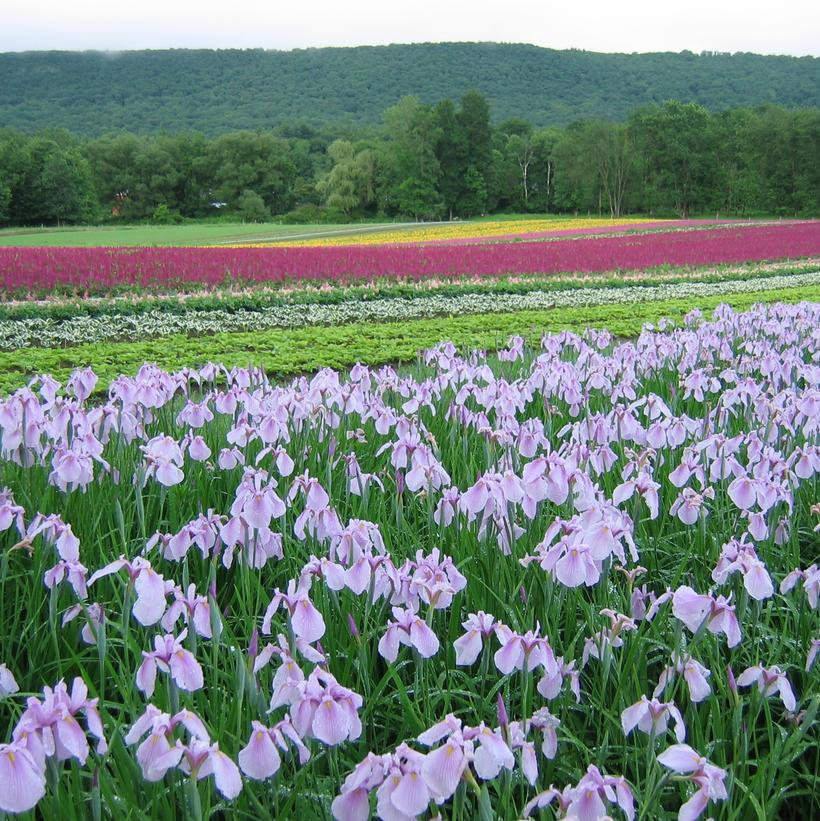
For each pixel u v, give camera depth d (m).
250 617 3.33
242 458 4.48
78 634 3.45
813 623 3.60
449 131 107.62
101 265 22.22
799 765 3.08
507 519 3.54
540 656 2.46
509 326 17.50
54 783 1.94
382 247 33.41
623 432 5.06
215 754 1.87
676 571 3.90
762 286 27.58
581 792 1.96
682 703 2.99
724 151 104.44
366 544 3.09
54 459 4.22
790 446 5.20
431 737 1.89
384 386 6.24
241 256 25.98
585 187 105.06
